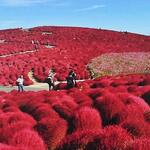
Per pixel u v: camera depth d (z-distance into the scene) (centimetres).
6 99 1983
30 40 11738
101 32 12738
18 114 1199
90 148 732
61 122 998
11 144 818
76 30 13125
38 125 1002
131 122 894
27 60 8125
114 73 6562
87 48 9700
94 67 6925
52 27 14025
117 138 716
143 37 12250
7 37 12588
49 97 1719
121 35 12375
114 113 1204
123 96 1420
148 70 6469
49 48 10131
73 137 786
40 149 827
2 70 7144
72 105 1436
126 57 7612
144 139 676
